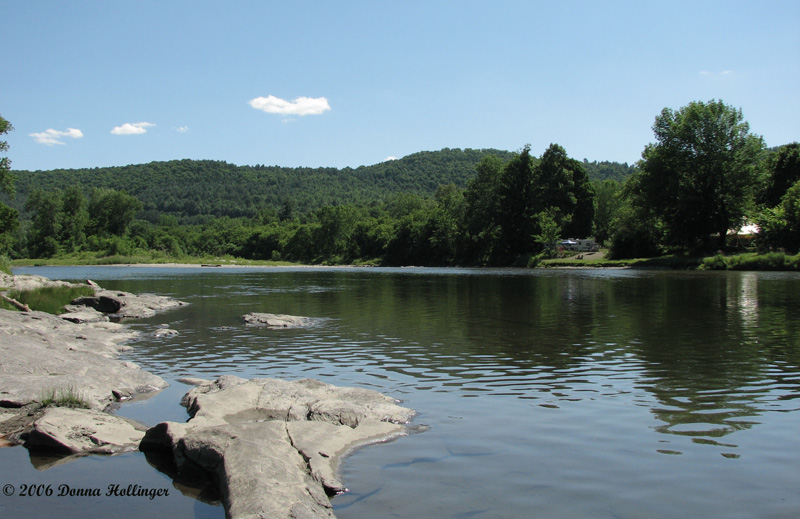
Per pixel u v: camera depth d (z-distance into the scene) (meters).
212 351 15.33
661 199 68.88
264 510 5.41
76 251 121.06
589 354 14.23
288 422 8.08
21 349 12.15
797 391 10.34
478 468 6.89
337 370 12.74
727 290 33.88
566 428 8.41
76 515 5.88
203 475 6.91
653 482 6.43
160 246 139.50
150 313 24.70
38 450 7.79
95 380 10.80
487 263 96.56
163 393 10.95
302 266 122.75
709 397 10.00
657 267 67.88
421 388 10.98
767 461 7.02
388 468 6.91
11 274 33.66
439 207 122.00
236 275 68.50
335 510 5.76
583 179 96.69
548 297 31.16
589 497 6.05
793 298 28.50
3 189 53.03
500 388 10.91
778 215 61.78
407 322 20.92
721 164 65.25
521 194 92.75
